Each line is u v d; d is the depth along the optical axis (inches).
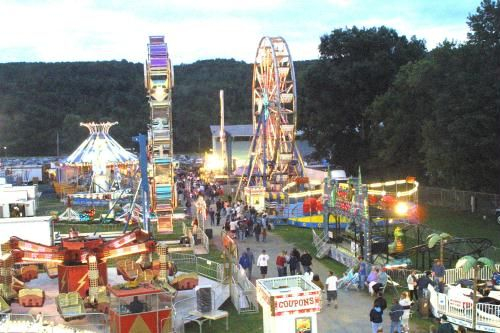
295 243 1370.6
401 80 2250.2
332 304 846.5
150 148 1705.2
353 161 2800.2
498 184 1824.6
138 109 6865.2
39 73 7839.6
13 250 870.4
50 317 781.3
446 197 1950.1
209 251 1295.5
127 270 951.6
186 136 6314.0
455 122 1675.7
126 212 1710.1
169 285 867.4
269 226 1585.9
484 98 1680.6
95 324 753.0
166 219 1594.5
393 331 685.3
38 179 3312.0
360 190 1034.7
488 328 703.1
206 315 737.6
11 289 863.1
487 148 1690.5
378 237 1111.0
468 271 904.9
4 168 3405.5
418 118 2228.1
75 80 7416.3
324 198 1253.1
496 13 1760.6
